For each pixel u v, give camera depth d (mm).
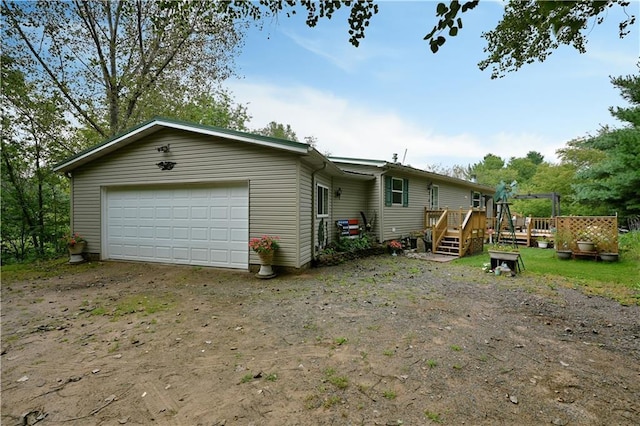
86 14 11398
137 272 7219
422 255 9586
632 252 8336
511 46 5531
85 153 8203
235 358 2984
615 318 4016
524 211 19672
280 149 6719
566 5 2025
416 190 12633
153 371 2768
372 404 2238
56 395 2428
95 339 3504
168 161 7781
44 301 5047
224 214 7449
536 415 2107
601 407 2197
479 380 2545
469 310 4367
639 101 11148
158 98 12781
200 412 2188
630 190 11812
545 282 5953
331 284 5961
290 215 6812
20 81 10133
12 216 10484
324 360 2912
